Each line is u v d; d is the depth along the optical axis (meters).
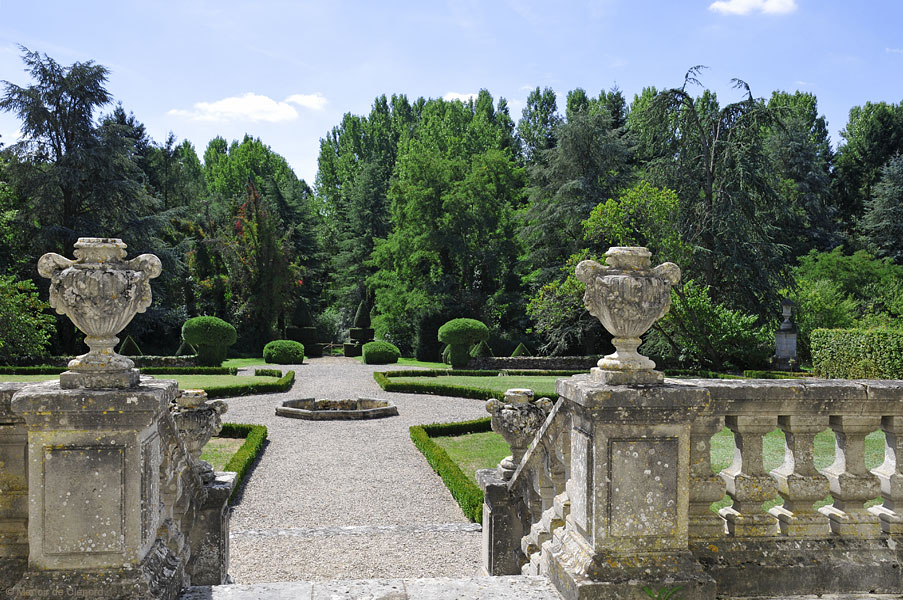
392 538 7.59
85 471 3.14
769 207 29.16
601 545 3.37
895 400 3.69
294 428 15.48
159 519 3.65
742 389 3.62
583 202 33.53
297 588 3.65
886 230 37.97
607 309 3.42
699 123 28.86
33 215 32.53
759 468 3.74
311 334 41.56
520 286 40.75
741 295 28.67
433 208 40.94
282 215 50.72
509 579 3.79
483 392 20.34
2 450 3.38
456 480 9.62
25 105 31.81
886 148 43.00
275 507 9.17
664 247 27.44
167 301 39.88
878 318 28.47
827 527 3.76
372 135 63.56
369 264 46.28
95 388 3.17
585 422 3.48
